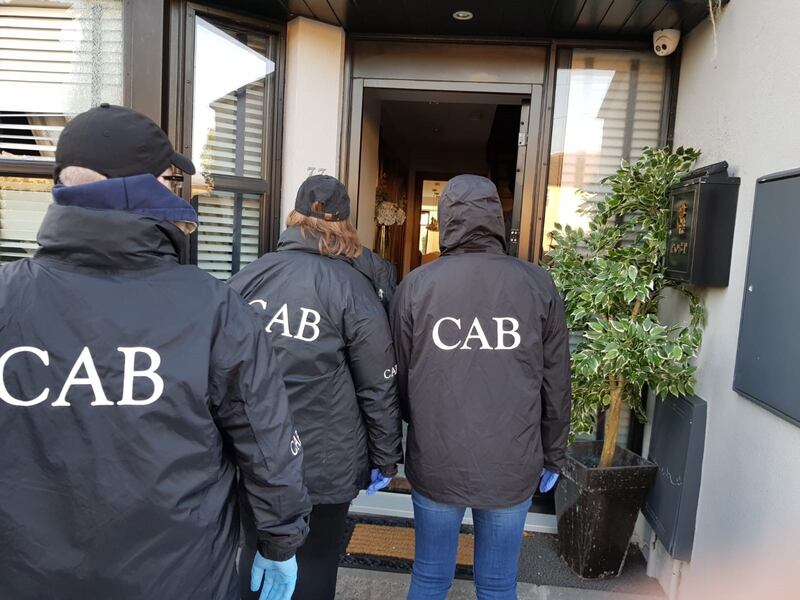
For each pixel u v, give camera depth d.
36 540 0.78
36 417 0.79
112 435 0.80
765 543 1.61
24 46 2.47
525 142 2.76
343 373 1.54
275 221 2.70
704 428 2.05
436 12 2.44
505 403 1.50
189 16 2.42
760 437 1.67
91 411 0.80
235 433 0.93
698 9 2.20
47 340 0.80
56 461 0.79
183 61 2.44
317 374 1.50
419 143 6.19
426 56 2.74
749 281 1.73
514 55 2.70
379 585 2.25
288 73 2.63
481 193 1.56
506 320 1.50
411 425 1.59
